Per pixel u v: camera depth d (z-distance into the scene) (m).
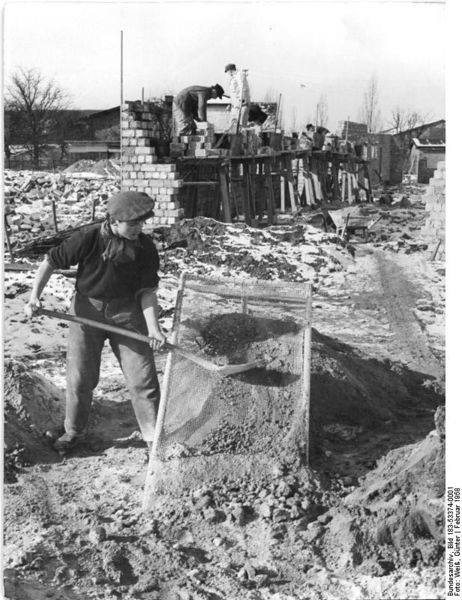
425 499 4.94
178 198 21.19
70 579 4.59
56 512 5.40
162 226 19.47
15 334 10.17
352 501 5.29
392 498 5.14
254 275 16.23
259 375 6.25
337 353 7.51
